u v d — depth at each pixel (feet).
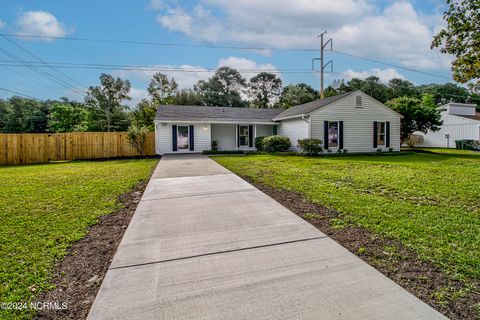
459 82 18.37
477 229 11.28
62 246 10.24
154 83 121.60
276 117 62.34
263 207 15.02
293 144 56.34
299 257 9.13
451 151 62.28
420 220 12.41
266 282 7.64
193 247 10.02
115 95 126.00
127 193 19.06
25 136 46.75
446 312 6.35
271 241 10.46
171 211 14.49
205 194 18.24
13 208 15.06
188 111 61.98
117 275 8.11
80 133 50.19
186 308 6.54
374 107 54.29
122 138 52.65
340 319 6.10
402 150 60.29
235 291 7.23
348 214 13.47
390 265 8.52
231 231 11.53
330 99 53.98
